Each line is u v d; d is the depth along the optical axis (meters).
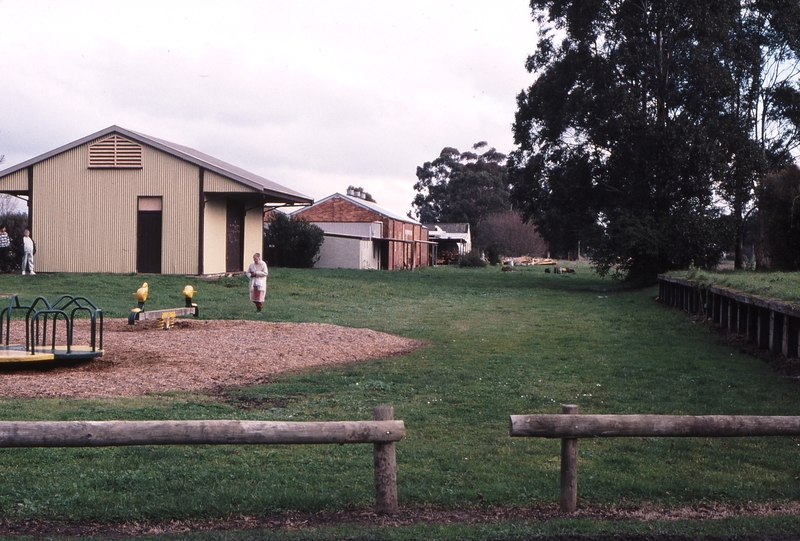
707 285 19.77
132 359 11.91
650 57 35.09
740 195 34.78
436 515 5.42
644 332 17.75
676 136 33.22
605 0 35.53
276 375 11.23
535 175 41.06
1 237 29.12
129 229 29.53
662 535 4.96
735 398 9.70
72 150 29.67
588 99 35.44
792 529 5.08
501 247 91.75
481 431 7.94
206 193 29.41
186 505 5.35
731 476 6.42
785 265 29.25
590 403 9.37
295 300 24.95
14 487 5.69
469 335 16.88
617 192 38.94
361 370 11.80
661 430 5.43
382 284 33.50
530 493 5.86
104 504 5.35
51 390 9.45
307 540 4.78
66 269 29.77
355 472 6.38
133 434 5.01
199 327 16.06
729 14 35.41
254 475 6.18
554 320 20.69
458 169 108.31
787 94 39.16
